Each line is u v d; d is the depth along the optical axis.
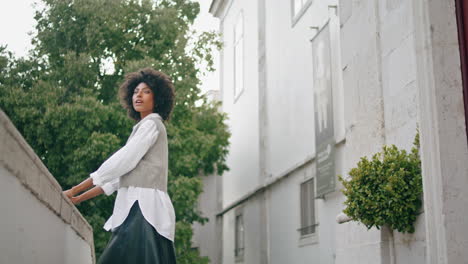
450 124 4.37
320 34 11.71
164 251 3.21
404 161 4.98
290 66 14.28
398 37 5.41
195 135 14.86
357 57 6.34
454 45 4.49
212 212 22.19
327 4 11.87
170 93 3.76
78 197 3.63
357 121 6.30
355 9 6.45
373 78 5.91
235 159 19.45
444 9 4.53
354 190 5.20
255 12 17.70
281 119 14.90
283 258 14.32
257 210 16.62
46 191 2.97
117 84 14.12
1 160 2.19
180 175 14.52
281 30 15.09
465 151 4.34
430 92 4.44
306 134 13.05
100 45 14.56
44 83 13.36
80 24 14.41
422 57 4.54
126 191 3.27
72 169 12.90
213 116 16.77
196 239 22.05
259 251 16.22
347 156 6.53
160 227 3.22
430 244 4.31
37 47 14.38
